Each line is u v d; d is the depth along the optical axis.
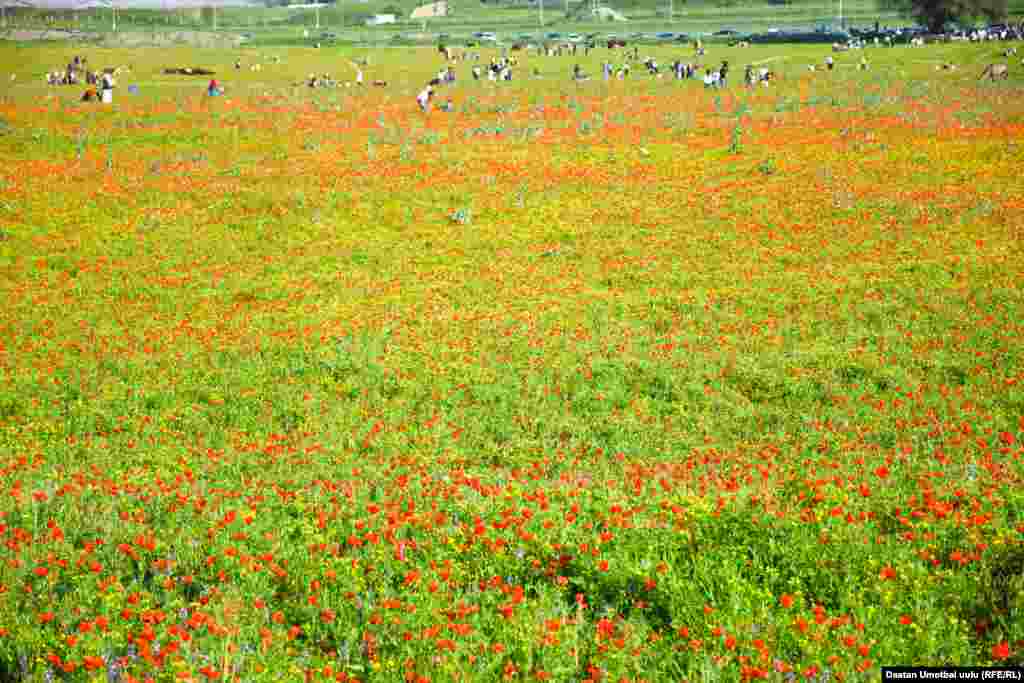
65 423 15.47
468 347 19.84
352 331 21.05
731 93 65.25
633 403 16.50
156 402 16.72
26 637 6.18
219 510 9.72
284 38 168.62
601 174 38.31
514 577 7.65
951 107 52.19
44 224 30.88
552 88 71.69
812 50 109.94
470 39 163.62
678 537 8.17
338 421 15.86
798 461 13.09
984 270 23.84
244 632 6.57
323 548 8.41
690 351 19.30
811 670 5.52
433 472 12.78
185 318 22.33
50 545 8.36
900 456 12.58
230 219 32.34
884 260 25.78
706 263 26.61
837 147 41.94
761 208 32.25
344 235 30.70
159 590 7.50
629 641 6.21
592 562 7.64
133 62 93.94
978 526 8.06
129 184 36.56
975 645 6.14
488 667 5.97
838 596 6.90
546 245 29.16
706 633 6.29
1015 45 93.06
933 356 17.95
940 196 32.31
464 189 36.25
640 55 111.75
